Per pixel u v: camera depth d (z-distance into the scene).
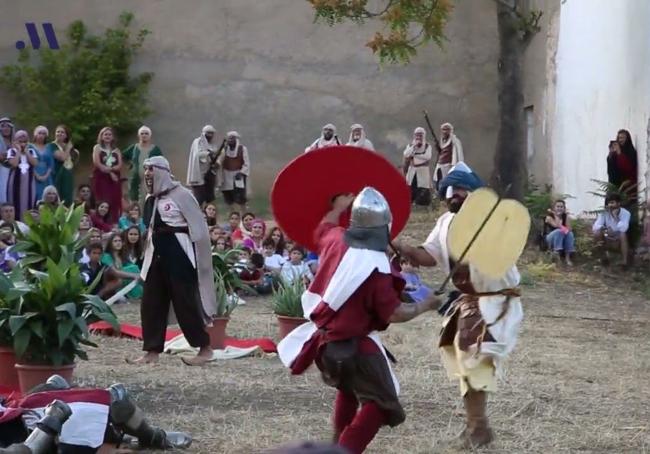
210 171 37.25
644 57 31.52
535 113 44.69
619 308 26.27
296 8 45.72
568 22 39.75
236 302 19.55
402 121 45.84
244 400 14.83
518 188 34.78
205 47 45.62
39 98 44.69
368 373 10.31
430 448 12.45
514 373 17.33
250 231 28.02
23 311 14.03
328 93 45.91
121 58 44.97
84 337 14.29
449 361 12.73
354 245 10.30
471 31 45.59
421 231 35.22
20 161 28.83
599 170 35.53
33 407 10.39
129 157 34.41
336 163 11.16
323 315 10.30
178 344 19.20
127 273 24.64
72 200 30.75
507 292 12.20
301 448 4.09
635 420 14.31
